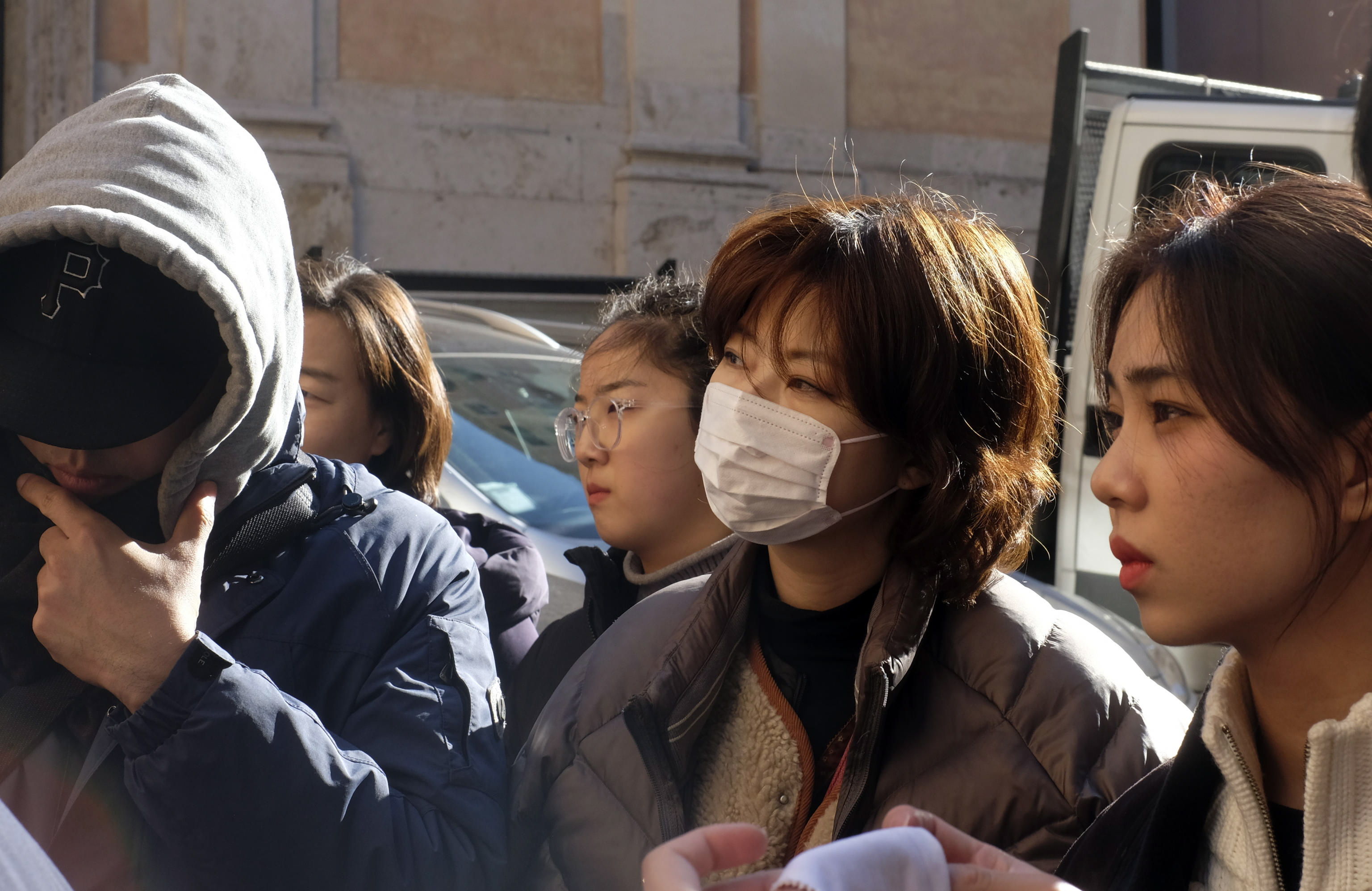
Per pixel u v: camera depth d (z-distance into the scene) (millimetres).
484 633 1553
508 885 1416
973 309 1288
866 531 1342
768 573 1405
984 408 1312
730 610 1363
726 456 1313
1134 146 3885
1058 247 3977
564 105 8125
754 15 8586
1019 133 9281
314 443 2145
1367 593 803
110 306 1203
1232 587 817
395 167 7664
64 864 1235
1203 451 816
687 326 1820
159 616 1196
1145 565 856
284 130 7352
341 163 7426
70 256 1199
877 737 1205
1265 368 785
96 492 1265
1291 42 8062
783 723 1316
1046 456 1423
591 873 1324
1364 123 842
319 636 1412
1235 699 869
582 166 8156
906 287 1255
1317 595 808
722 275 1346
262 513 1432
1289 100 4359
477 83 7902
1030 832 1188
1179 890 912
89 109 1342
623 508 1795
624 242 8180
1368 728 758
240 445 1307
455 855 1309
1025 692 1232
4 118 7387
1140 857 930
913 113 9000
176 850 1205
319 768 1233
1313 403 775
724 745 1338
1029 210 9289
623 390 1797
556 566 2770
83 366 1198
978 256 1342
